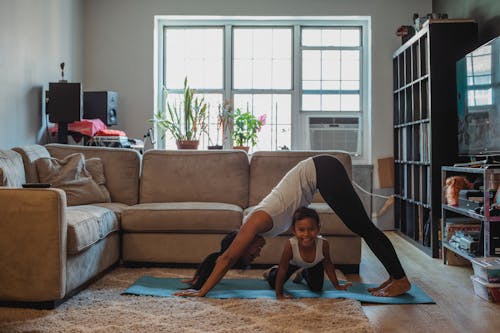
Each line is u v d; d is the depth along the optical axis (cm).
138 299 280
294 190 286
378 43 594
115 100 563
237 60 622
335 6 596
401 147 559
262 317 247
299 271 319
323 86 620
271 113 622
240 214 366
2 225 264
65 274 271
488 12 434
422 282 336
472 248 352
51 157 408
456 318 257
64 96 474
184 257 366
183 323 238
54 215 264
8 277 264
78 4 581
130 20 599
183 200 418
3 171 310
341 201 288
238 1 597
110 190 418
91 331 227
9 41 420
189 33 623
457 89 422
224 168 422
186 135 556
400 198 548
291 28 618
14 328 232
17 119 434
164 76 624
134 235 368
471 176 419
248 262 290
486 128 361
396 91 571
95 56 599
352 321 242
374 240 295
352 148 615
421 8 589
